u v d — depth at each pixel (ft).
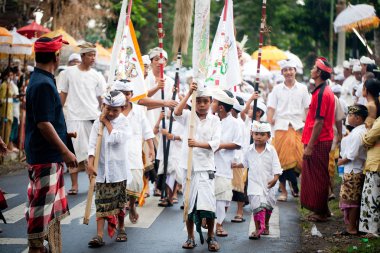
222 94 32.14
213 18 115.34
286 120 43.60
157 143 41.01
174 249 28.91
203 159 29.01
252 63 67.87
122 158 29.86
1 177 49.90
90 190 29.01
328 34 119.75
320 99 34.68
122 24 35.37
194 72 28.94
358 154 31.17
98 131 29.73
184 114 29.81
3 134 59.98
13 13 75.77
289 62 43.98
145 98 35.24
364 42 49.98
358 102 46.39
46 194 23.61
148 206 38.78
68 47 67.87
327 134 34.94
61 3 78.95
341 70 79.97
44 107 23.20
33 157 23.68
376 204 30.22
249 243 30.27
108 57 82.38
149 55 42.96
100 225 29.43
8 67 60.13
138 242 30.09
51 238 24.25
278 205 40.50
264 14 35.94
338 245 29.63
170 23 89.25
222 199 31.60
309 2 118.01
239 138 31.68
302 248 29.30
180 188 43.86
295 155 42.88
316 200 34.78
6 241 29.43
